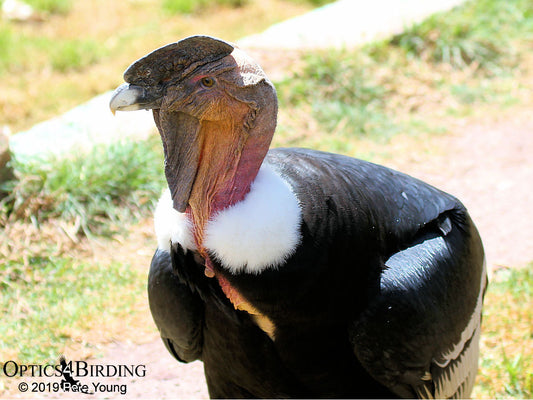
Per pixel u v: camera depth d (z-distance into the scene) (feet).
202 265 6.11
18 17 16.92
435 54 13.39
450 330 6.53
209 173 5.91
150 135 10.94
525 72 13.19
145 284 8.53
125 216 9.57
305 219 6.05
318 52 12.85
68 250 9.04
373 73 12.73
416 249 6.50
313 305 6.14
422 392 6.59
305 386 6.57
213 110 5.81
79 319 8.14
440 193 6.82
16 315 8.20
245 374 6.59
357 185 6.36
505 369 7.61
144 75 5.79
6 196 9.49
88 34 16.31
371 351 6.34
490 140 11.34
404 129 11.61
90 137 10.64
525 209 9.76
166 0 17.54
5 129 9.93
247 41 13.71
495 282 8.39
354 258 6.20
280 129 11.41
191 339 6.65
